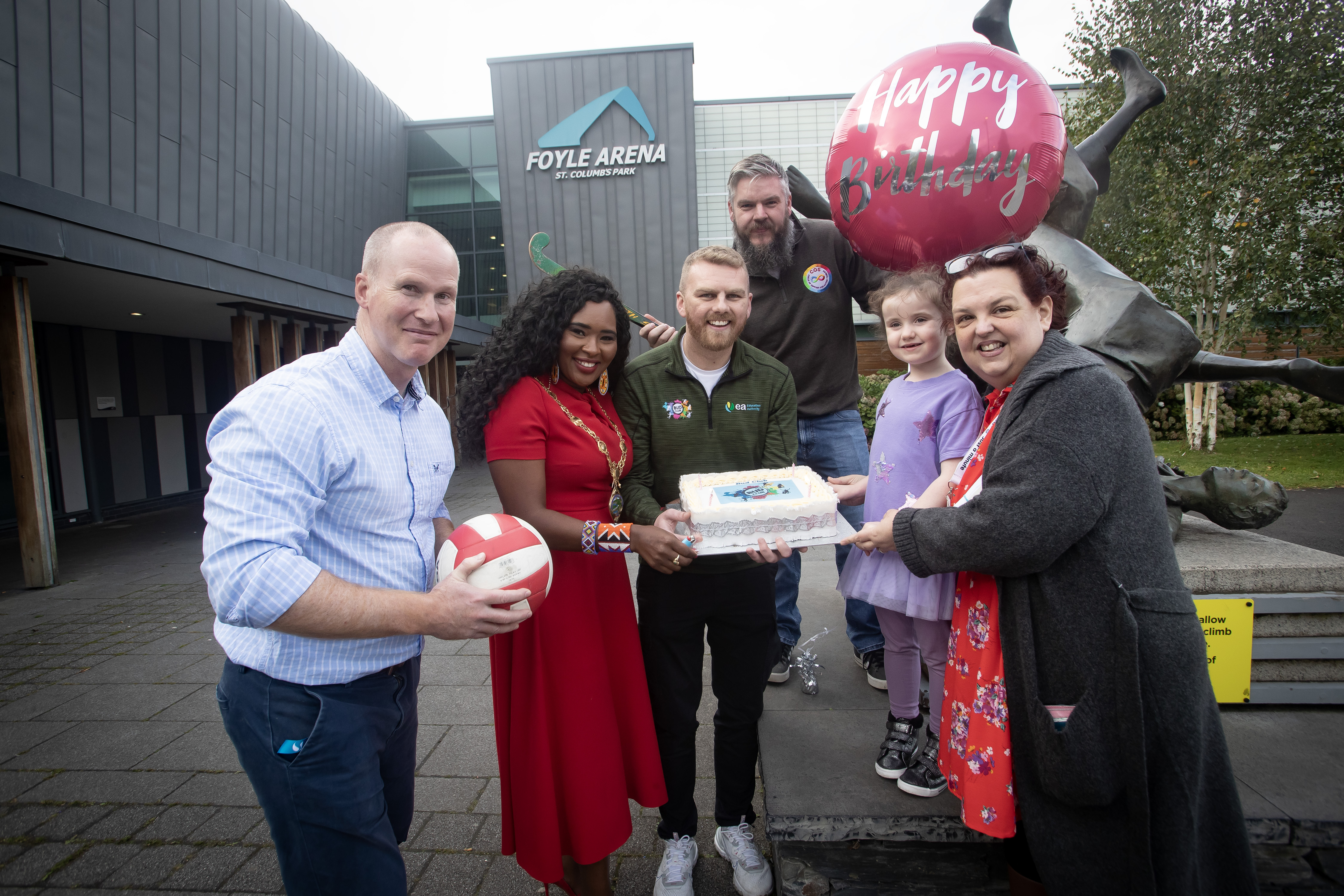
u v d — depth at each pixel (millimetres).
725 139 19547
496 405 1729
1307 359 2689
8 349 5797
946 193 2084
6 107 5746
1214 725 1349
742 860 2008
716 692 2039
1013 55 2121
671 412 1983
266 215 10109
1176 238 10734
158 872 2213
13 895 2121
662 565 1633
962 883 1807
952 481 1743
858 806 1896
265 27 10141
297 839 1313
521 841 1723
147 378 11016
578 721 1702
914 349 2016
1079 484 1268
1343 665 2262
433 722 3170
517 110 16234
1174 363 2348
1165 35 10648
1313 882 1739
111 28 6930
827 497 1705
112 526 9500
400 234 1399
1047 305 1477
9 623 4988
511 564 1407
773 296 2854
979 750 1468
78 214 5195
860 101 2279
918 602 1845
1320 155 10078
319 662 1319
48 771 2838
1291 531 6480
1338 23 9773
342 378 1362
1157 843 1268
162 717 3342
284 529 1198
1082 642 1308
